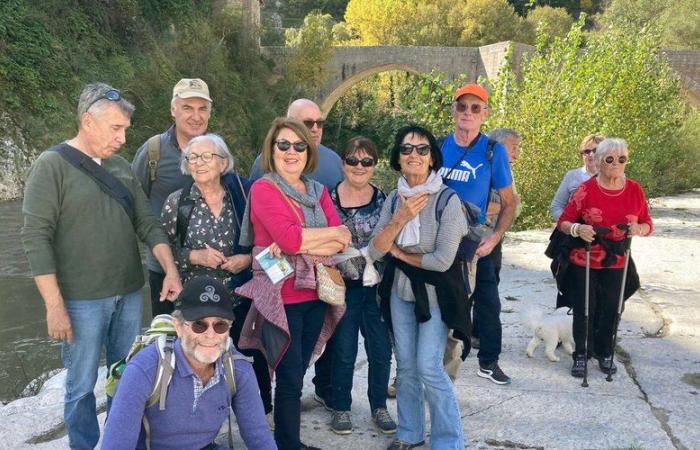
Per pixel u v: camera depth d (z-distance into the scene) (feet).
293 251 10.11
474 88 13.20
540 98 42.11
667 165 61.05
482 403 13.41
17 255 39.58
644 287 23.71
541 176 40.93
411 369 11.04
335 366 12.03
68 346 10.32
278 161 10.57
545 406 13.19
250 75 113.50
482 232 10.95
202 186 11.27
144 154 12.50
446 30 177.78
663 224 40.42
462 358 12.23
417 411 11.26
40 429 12.71
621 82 46.16
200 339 7.74
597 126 43.75
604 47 47.93
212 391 8.09
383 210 11.39
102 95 9.78
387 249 10.61
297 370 10.45
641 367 15.44
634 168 47.75
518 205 14.85
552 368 15.49
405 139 10.41
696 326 18.78
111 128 9.84
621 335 18.08
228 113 100.94
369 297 12.15
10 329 26.73
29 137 69.00
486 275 14.48
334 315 11.05
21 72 70.54
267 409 12.04
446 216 10.34
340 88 124.77
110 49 86.79
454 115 13.64
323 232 10.36
